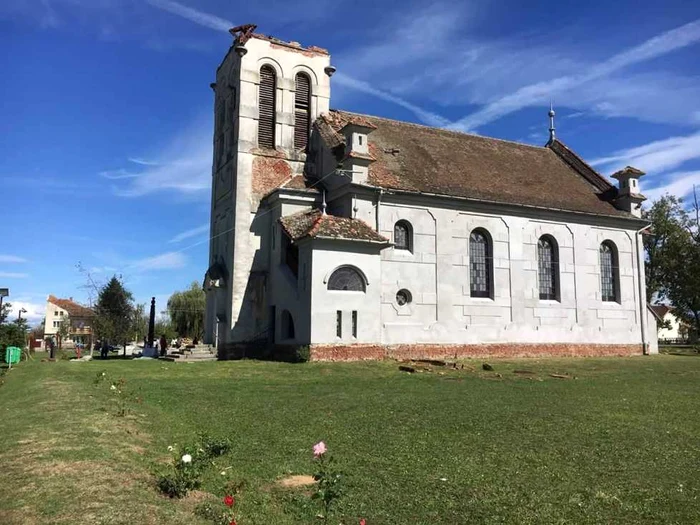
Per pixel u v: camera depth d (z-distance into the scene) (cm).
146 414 1303
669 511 705
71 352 5350
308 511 716
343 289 2591
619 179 3759
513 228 3256
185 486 751
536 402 1505
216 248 3462
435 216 3017
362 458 945
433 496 762
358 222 2742
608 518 684
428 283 2944
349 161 2831
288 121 3303
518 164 3784
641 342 3616
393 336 2808
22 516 621
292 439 1080
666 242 6100
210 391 1714
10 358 3191
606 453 973
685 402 1538
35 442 937
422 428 1164
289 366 2362
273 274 2978
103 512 635
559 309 3344
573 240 3459
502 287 3172
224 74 3559
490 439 1070
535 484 807
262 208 3127
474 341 3034
